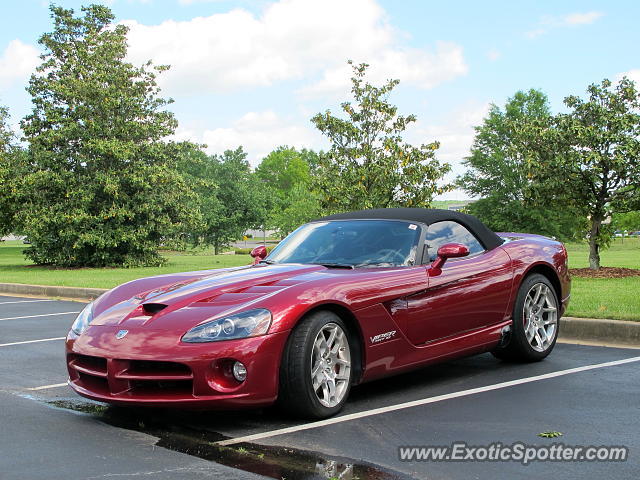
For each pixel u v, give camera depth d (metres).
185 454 3.28
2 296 13.36
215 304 3.89
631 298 8.21
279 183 101.38
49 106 22.83
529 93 51.12
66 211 22.52
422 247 4.72
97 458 3.24
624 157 12.20
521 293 5.29
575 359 5.55
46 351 6.58
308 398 3.76
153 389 3.71
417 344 4.48
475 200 53.78
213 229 52.06
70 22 24.12
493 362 5.49
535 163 12.88
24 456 3.28
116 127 23.05
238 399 3.58
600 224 13.12
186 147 24.53
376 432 3.60
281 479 2.89
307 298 3.85
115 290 4.63
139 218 23.72
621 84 12.82
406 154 13.70
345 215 5.34
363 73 14.27
